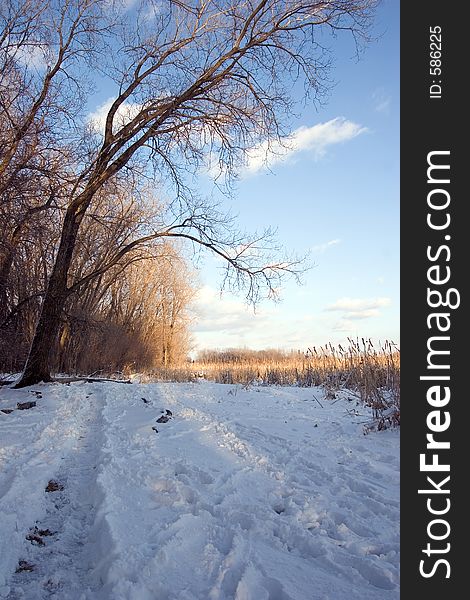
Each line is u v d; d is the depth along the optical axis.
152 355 35.03
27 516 4.57
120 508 4.65
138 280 32.81
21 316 18.12
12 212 12.08
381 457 6.73
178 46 15.48
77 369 24.36
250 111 15.87
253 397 13.92
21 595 3.35
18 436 7.84
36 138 12.26
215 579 3.40
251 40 15.00
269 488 5.44
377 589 3.30
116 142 15.94
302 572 3.54
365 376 10.95
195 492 5.14
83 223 22.48
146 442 7.53
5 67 12.10
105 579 3.41
